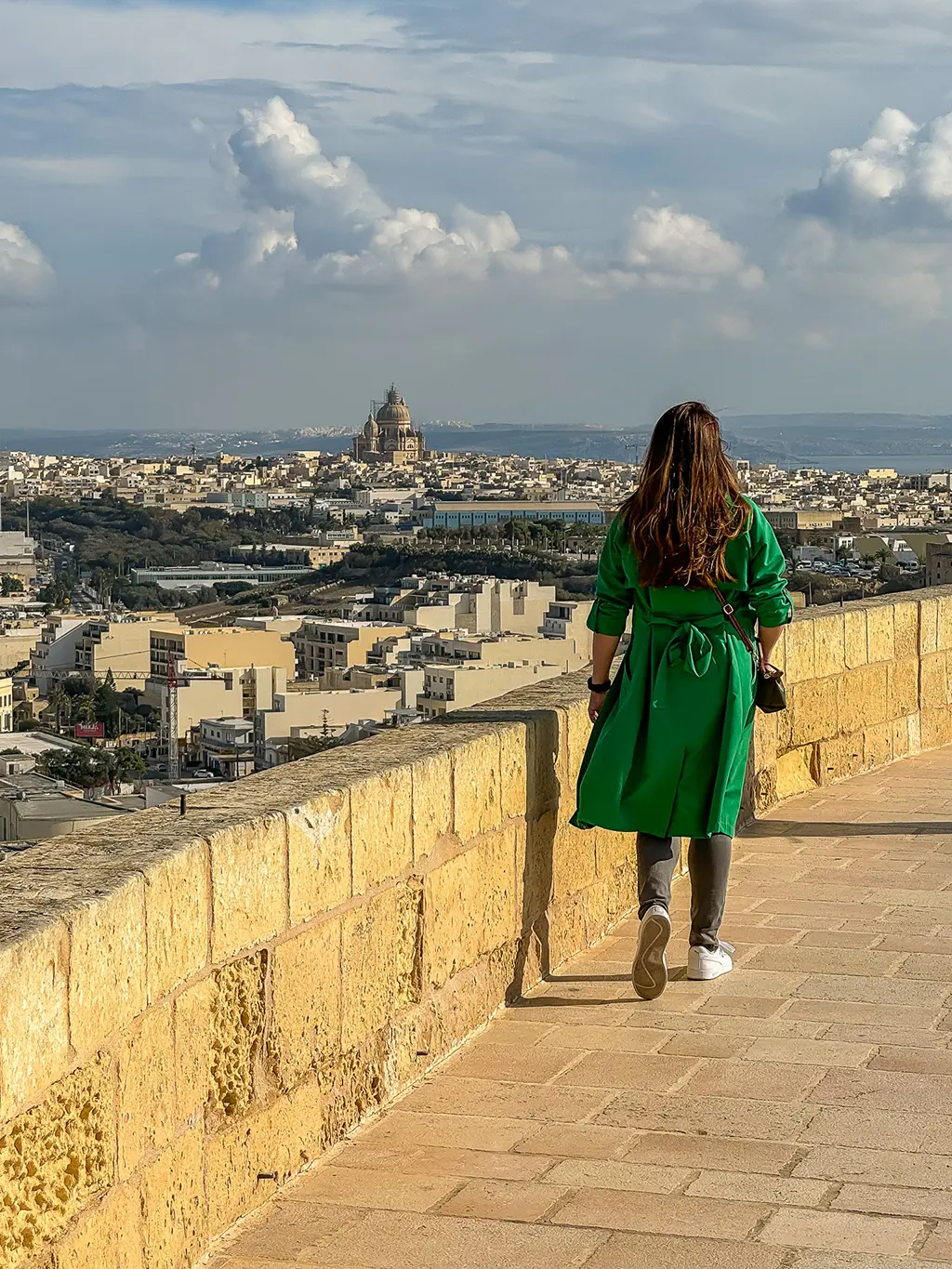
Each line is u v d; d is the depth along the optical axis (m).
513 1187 3.86
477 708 5.58
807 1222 3.63
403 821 4.47
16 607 181.62
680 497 4.98
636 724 5.09
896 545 105.69
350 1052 4.20
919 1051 4.72
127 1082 3.16
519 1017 5.12
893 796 8.60
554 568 165.88
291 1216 3.72
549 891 5.55
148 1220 3.24
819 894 6.56
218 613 174.12
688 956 5.57
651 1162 3.99
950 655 10.16
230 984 3.61
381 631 120.00
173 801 3.95
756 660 5.17
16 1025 2.77
